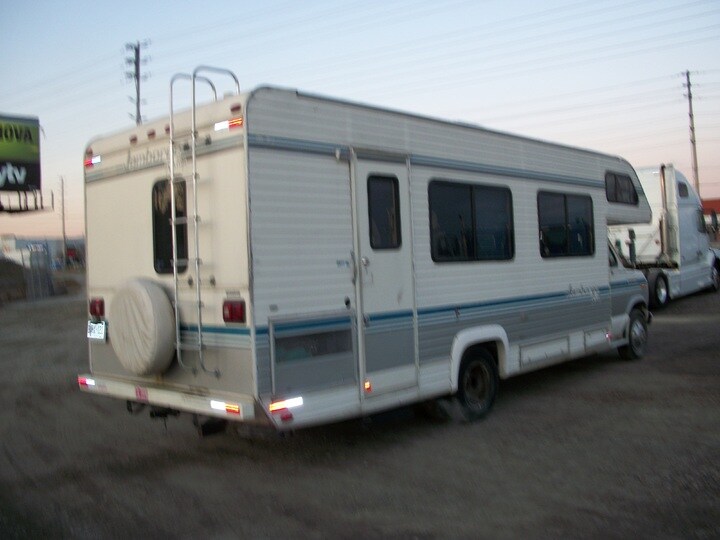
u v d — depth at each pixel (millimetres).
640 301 10094
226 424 5688
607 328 9164
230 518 4656
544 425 6762
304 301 5293
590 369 9469
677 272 16062
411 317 6168
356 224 5703
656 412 7098
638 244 16469
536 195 7867
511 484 5168
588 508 4660
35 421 7469
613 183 9617
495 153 7262
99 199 6449
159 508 4863
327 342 5449
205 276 5301
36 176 29266
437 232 6512
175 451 6234
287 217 5215
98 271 6461
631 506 4668
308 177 5371
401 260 6094
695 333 12281
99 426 7195
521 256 7562
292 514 4699
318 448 6203
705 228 18125
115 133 6285
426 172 6414
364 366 5711
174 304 5512
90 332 6492
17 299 26219
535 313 7762
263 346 5020
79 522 4629
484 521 4500
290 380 5184
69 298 26875
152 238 5871
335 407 5484
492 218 7199
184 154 5477
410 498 4941
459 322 6699
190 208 5441
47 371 10734
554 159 8211
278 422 5039
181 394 5477
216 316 5227
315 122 5449
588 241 8836
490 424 6859
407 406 6316
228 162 5105
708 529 4277
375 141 5926
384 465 5691
